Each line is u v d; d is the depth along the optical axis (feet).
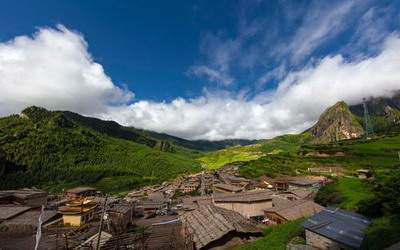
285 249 97.86
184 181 569.64
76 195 398.21
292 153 629.51
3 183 554.05
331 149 572.10
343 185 214.48
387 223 93.66
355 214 109.70
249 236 113.60
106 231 142.92
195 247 104.99
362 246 83.41
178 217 161.68
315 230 95.81
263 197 220.43
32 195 262.88
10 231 151.33
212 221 121.29
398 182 111.24
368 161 437.58
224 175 570.87
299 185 324.60
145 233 122.42
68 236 138.10
